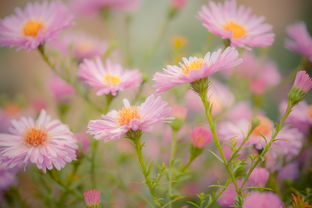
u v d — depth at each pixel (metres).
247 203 0.38
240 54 0.47
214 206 0.46
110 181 0.49
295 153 0.44
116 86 0.43
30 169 0.47
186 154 0.49
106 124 0.39
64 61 0.49
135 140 0.39
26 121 0.42
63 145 0.40
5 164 0.40
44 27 0.44
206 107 0.40
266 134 0.44
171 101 0.50
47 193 0.45
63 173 0.47
